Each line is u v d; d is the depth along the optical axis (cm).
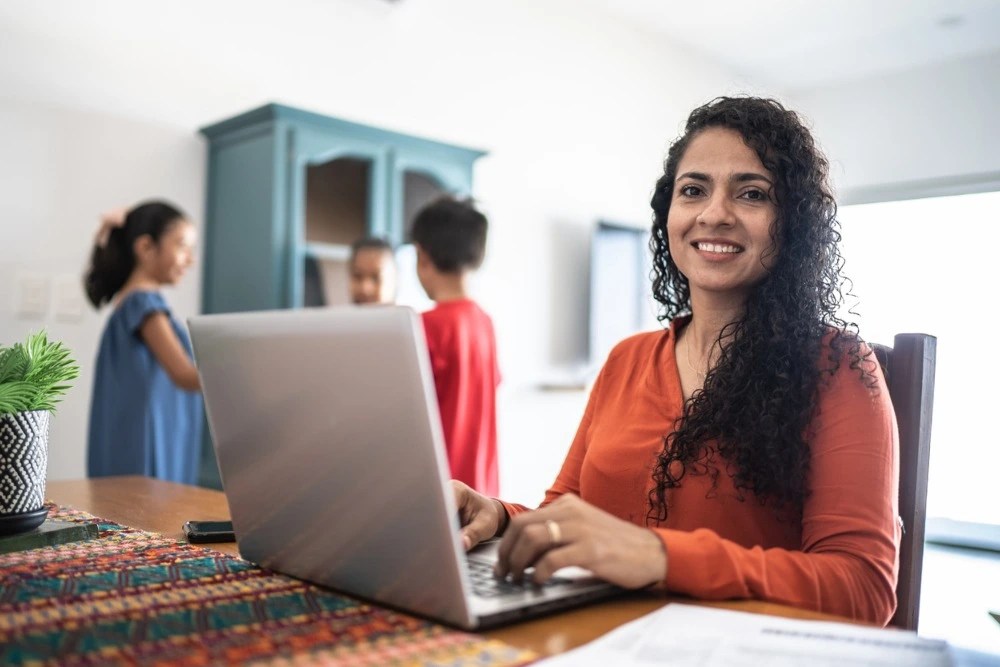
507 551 75
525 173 398
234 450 83
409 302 300
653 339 118
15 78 246
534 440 407
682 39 468
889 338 465
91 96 261
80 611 69
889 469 90
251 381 77
